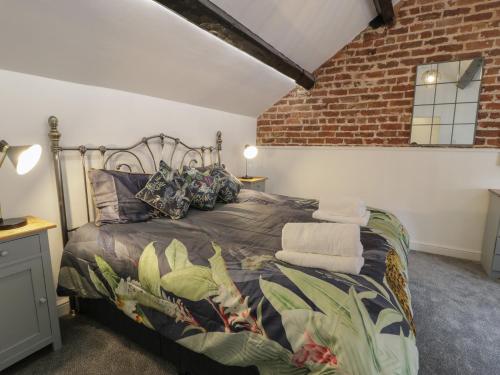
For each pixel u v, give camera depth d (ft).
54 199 6.39
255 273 4.11
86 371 4.98
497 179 9.50
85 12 5.11
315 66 11.66
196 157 10.40
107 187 6.59
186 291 4.25
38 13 4.76
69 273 5.90
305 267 4.31
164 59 7.24
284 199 9.24
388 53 10.62
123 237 5.55
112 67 6.70
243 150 13.07
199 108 10.35
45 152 6.16
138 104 8.12
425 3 9.86
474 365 5.22
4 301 4.71
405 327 3.39
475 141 9.71
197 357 4.47
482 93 9.45
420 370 5.09
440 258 10.17
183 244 5.14
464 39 9.48
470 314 6.78
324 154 12.20
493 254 8.66
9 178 5.66
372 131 11.23
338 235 4.50
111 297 5.24
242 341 3.71
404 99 10.56
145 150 8.43
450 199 10.23
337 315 3.31
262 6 6.96
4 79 5.45
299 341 3.31
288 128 12.89
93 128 7.05
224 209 7.98
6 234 4.65
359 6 9.25
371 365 2.92
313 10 8.18
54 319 5.39
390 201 11.18
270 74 10.57
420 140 10.44
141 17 5.76
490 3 9.05
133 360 5.23
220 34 6.88
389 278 4.25
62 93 6.36
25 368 5.02
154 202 6.86
